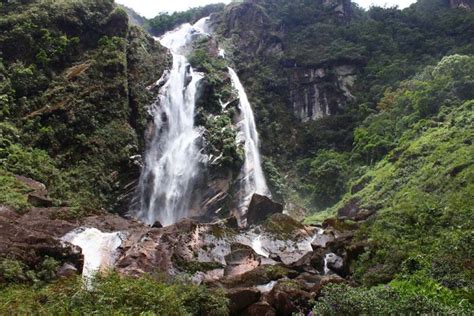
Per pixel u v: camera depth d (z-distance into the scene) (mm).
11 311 8031
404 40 42844
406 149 24797
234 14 48094
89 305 8016
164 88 29891
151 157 26938
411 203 17594
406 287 9914
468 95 26359
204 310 9750
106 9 29062
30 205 15273
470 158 17828
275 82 41281
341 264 13820
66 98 23406
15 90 22625
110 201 22688
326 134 36656
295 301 10891
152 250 13805
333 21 48625
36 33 24984
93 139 23250
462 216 13508
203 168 28203
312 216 28500
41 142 21422
